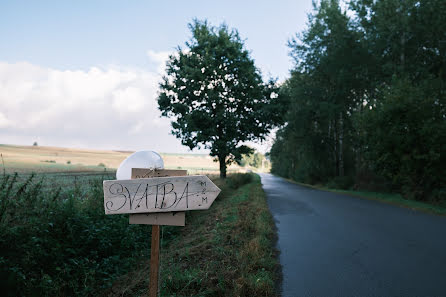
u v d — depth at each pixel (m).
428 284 4.18
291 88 33.31
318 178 35.22
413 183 15.67
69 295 3.72
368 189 22.00
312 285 4.12
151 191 2.45
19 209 5.02
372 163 18.39
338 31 25.42
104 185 2.45
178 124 25.64
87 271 4.16
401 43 21.00
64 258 4.40
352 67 25.41
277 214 10.65
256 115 27.58
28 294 3.40
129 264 4.94
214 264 4.45
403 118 15.62
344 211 11.61
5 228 4.20
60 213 5.12
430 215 10.69
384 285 4.14
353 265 5.00
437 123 14.59
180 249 5.56
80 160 70.94
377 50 22.95
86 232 5.05
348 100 29.28
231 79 27.31
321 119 31.41
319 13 28.48
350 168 32.78
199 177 2.43
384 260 5.28
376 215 10.61
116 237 5.50
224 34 26.64
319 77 30.34
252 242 5.59
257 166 186.88
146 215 2.49
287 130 33.06
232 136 26.77
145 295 3.60
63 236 4.77
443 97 15.63
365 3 22.33
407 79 17.55
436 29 20.06
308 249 6.00
